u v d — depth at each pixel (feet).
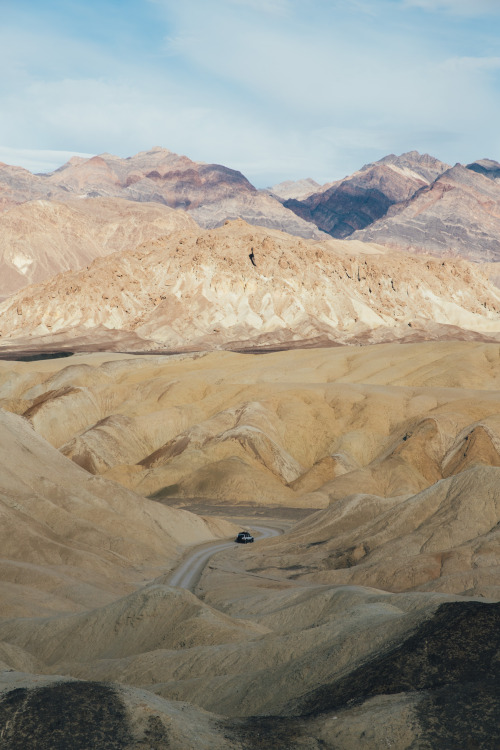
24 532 238.68
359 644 111.45
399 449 403.13
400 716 87.51
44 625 169.17
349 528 278.67
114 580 232.53
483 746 81.35
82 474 312.71
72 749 83.10
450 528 233.76
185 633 148.77
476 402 453.17
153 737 85.61
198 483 401.49
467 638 101.65
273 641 123.65
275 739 87.45
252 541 302.04
